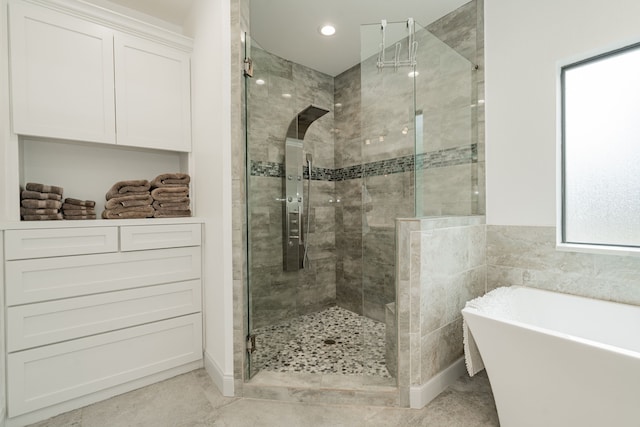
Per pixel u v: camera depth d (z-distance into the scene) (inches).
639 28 58.9
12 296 55.1
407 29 71.4
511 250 79.6
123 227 67.1
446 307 70.1
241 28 66.6
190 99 84.7
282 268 88.1
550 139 72.2
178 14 88.3
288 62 114.9
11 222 55.2
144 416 59.2
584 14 66.0
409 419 58.4
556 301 69.1
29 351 56.2
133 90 75.4
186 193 81.3
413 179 71.2
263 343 76.5
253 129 75.5
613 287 63.7
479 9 83.8
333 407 62.1
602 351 40.9
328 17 90.6
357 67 118.7
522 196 77.4
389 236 73.8
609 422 42.6
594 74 68.8
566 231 73.4
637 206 64.2
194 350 76.9
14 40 60.2
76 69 67.5
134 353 68.1
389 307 71.8
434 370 66.4
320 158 124.9
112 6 82.7
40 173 72.3
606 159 67.8
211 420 58.0
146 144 77.6
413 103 71.2
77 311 61.6
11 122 60.4
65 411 60.1
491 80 82.7
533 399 50.1
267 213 81.0
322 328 105.0
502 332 51.3
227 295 66.1
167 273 73.0
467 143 84.9
